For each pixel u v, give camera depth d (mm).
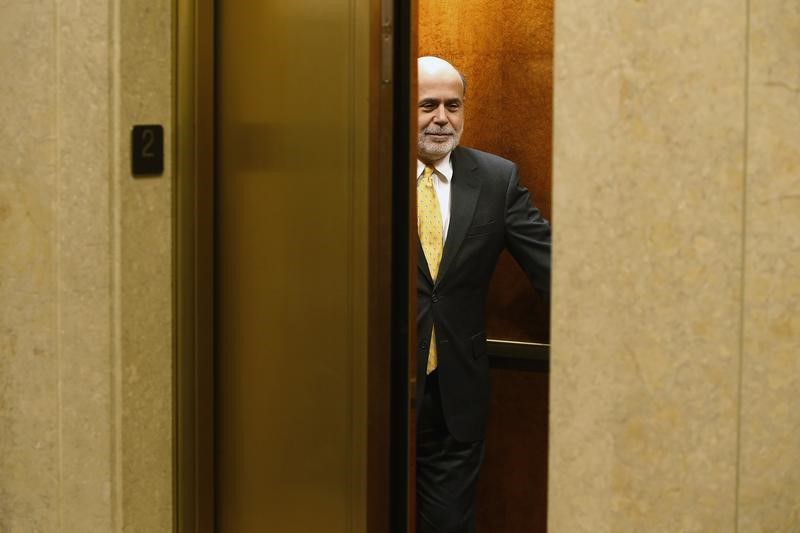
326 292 2600
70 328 2594
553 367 1908
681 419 1793
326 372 2609
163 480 2686
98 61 2506
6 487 2723
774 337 1762
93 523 2602
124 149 2529
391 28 2531
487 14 3451
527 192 3289
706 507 1785
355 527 2574
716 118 1739
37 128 2598
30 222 2627
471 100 3506
